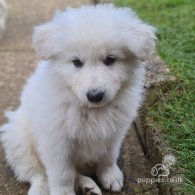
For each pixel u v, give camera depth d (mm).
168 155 1027
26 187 1072
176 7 1891
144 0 2033
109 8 976
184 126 1091
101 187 1061
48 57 931
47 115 956
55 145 974
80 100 914
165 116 1151
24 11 2293
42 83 973
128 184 1051
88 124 963
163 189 1001
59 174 1002
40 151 1005
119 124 984
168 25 1653
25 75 1566
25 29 2033
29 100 1035
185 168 993
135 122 1220
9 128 1068
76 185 1044
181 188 942
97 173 1071
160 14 1812
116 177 1047
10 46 1827
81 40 898
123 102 968
